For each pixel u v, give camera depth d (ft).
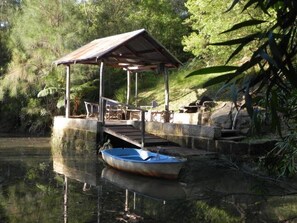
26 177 33.91
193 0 43.98
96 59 43.19
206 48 47.16
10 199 26.43
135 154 38.29
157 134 45.32
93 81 66.95
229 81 5.68
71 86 66.33
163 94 64.08
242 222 20.61
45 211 23.58
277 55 4.93
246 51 36.29
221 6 38.22
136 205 24.93
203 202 24.91
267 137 34.63
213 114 45.42
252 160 32.45
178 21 77.10
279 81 5.86
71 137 49.75
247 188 26.07
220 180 30.12
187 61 75.87
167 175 31.94
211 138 38.68
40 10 66.59
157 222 21.30
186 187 29.71
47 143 57.72
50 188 29.99
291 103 9.60
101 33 68.28
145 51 48.06
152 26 74.43
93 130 45.42
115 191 29.09
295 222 19.75
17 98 71.56
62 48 64.80
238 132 40.78
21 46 69.56
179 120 49.14
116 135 43.09
